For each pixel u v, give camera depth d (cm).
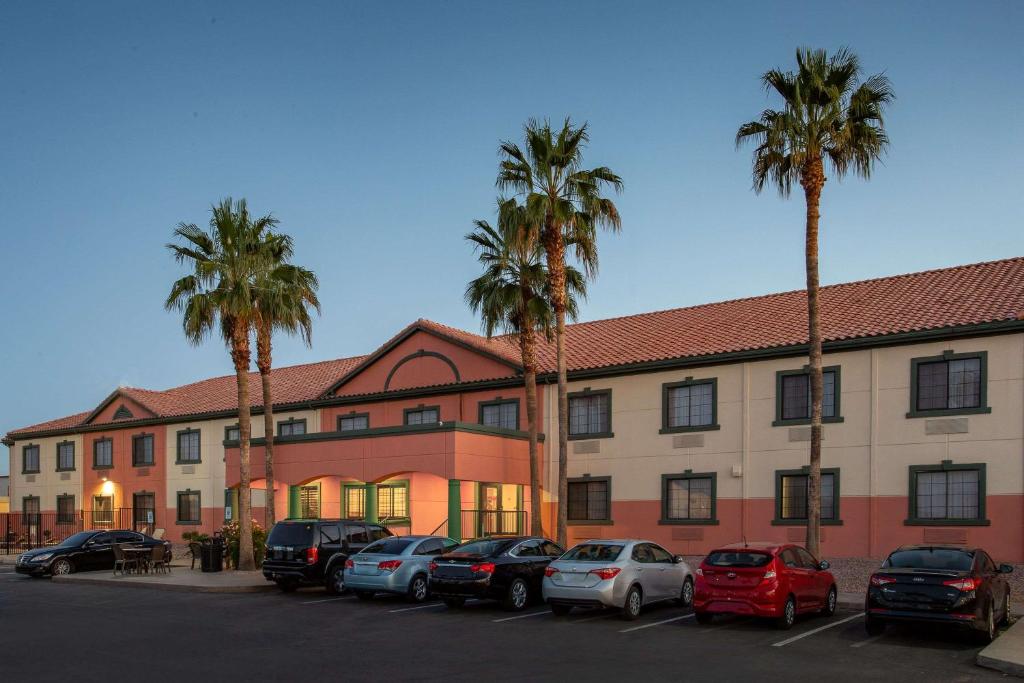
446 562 1938
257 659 1354
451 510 2775
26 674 1239
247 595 2277
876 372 2522
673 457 2866
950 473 2389
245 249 2928
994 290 2569
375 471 2981
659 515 2870
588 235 2658
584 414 3098
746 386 2750
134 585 2503
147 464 4419
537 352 3362
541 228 2675
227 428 4122
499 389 3294
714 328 3055
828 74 2238
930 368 2452
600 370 3012
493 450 2962
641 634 1598
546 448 3152
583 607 1809
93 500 4628
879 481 2481
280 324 3098
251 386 4409
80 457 4728
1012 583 2139
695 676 1231
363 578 2088
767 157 2286
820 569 1800
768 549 1678
